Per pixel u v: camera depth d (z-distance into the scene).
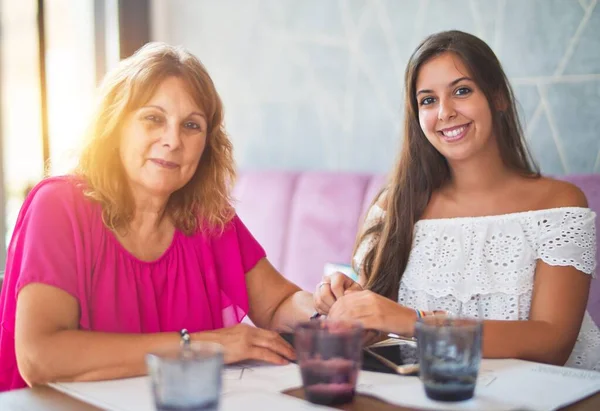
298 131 3.12
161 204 1.37
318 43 3.01
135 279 1.34
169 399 0.82
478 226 1.61
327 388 0.93
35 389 1.02
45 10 2.96
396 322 1.28
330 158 3.01
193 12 3.49
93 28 3.36
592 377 1.08
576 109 2.35
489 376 1.08
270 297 1.59
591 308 2.00
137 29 3.42
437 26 2.65
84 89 3.35
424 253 1.65
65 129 3.13
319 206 2.69
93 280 1.29
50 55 3.13
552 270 1.51
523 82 2.46
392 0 2.77
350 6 2.89
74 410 0.93
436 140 1.62
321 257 2.64
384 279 1.68
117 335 1.14
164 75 1.32
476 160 1.64
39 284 1.18
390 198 1.71
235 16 3.31
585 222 1.55
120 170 1.34
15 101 3.26
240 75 3.33
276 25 3.16
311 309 1.51
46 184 1.33
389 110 2.80
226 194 1.53
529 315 1.52
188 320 1.41
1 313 1.30
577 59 2.34
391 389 1.01
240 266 1.54
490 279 1.57
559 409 0.94
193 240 1.46
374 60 2.84
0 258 2.90
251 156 3.32
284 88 3.15
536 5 2.41
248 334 1.19
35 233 1.23
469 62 1.58
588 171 2.34
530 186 1.64
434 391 0.95
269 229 2.83
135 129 1.30
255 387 1.03
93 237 1.30
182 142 1.34
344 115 2.95
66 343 1.11
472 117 1.58
